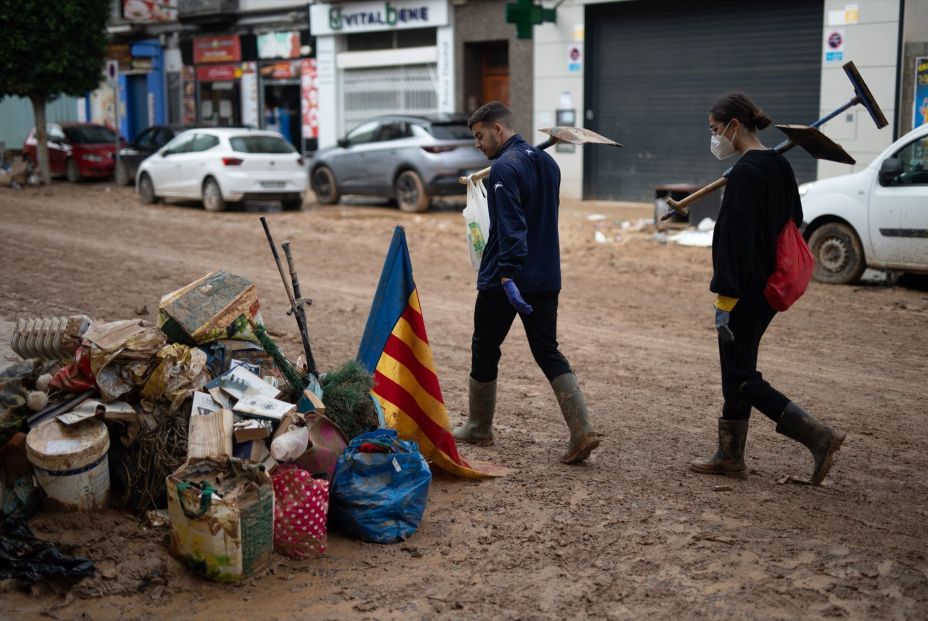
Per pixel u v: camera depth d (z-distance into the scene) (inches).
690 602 153.0
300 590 157.9
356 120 1054.4
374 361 210.7
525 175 203.8
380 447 182.2
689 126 770.8
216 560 156.8
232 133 770.2
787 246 191.6
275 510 167.0
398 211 767.1
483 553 172.2
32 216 716.0
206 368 187.3
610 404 266.8
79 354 180.7
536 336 213.9
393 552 172.7
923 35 631.8
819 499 196.2
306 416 183.9
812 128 185.9
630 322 378.9
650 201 804.6
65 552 162.6
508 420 252.4
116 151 981.2
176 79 1294.3
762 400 199.5
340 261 527.8
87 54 941.8
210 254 545.0
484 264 214.7
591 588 158.2
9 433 177.2
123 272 474.6
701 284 462.0
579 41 813.9
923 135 427.8
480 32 903.7
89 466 172.6
